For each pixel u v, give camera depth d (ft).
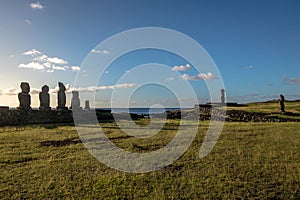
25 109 111.96
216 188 42.91
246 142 73.61
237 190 42.16
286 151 63.36
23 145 67.62
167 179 46.65
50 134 81.82
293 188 42.88
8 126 95.45
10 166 51.78
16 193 40.78
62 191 41.73
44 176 46.98
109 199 39.60
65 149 64.80
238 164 53.72
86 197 40.09
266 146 68.59
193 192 41.70
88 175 47.83
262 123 116.37
